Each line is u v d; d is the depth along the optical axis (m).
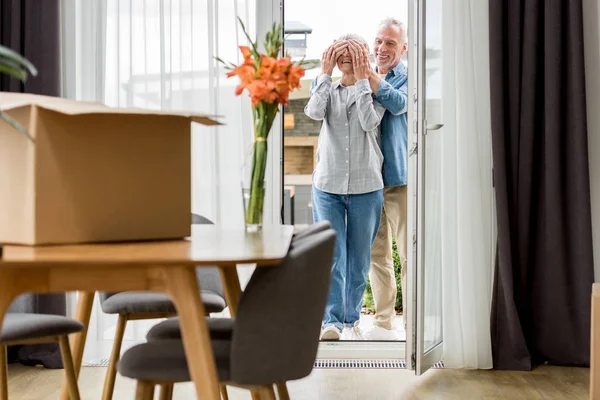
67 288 1.45
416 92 3.54
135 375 1.61
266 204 3.96
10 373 3.69
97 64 3.87
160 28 3.86
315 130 6.84
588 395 3.29
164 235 1.79
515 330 3.77
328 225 1.95
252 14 3.87
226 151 3.86
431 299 3.75
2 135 1.59
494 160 3.76
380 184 4.42
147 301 2.63
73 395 2.29
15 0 3.83
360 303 4.53
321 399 3.22
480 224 3.82
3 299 1.42
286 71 2.17
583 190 3.78
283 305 1.54
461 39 3.79
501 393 3.32
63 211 1.60
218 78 3.85
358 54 4.31
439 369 3.83
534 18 3.79
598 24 3.90
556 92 3.77
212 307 2.65
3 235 1.61
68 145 1.60
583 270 3.79
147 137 1.75
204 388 1.46
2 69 1.28
